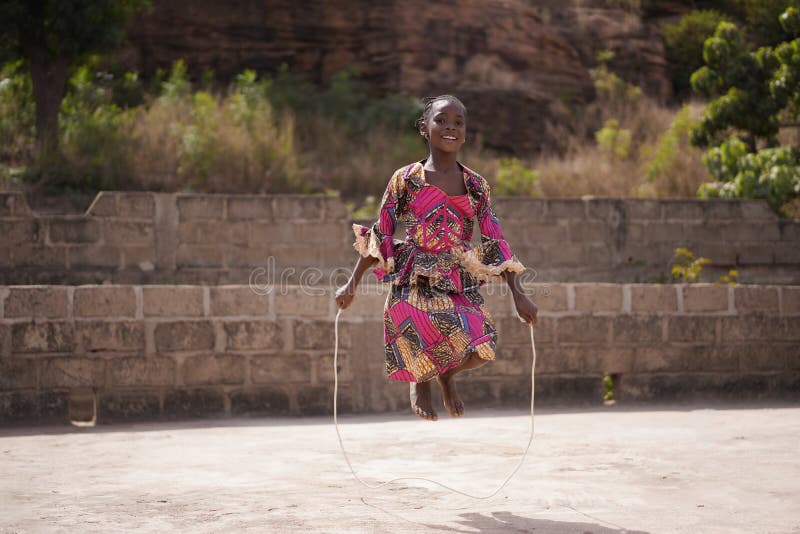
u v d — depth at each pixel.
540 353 8.49
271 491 4.19
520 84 22.17
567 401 8.51
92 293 7.73
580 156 19.34
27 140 16.28
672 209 14.03
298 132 18.58
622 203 13.93
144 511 3.75
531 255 13.73
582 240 13.85
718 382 8.78
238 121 17.36
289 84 20.80
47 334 7.63
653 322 8.70
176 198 12.66
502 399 8.41
